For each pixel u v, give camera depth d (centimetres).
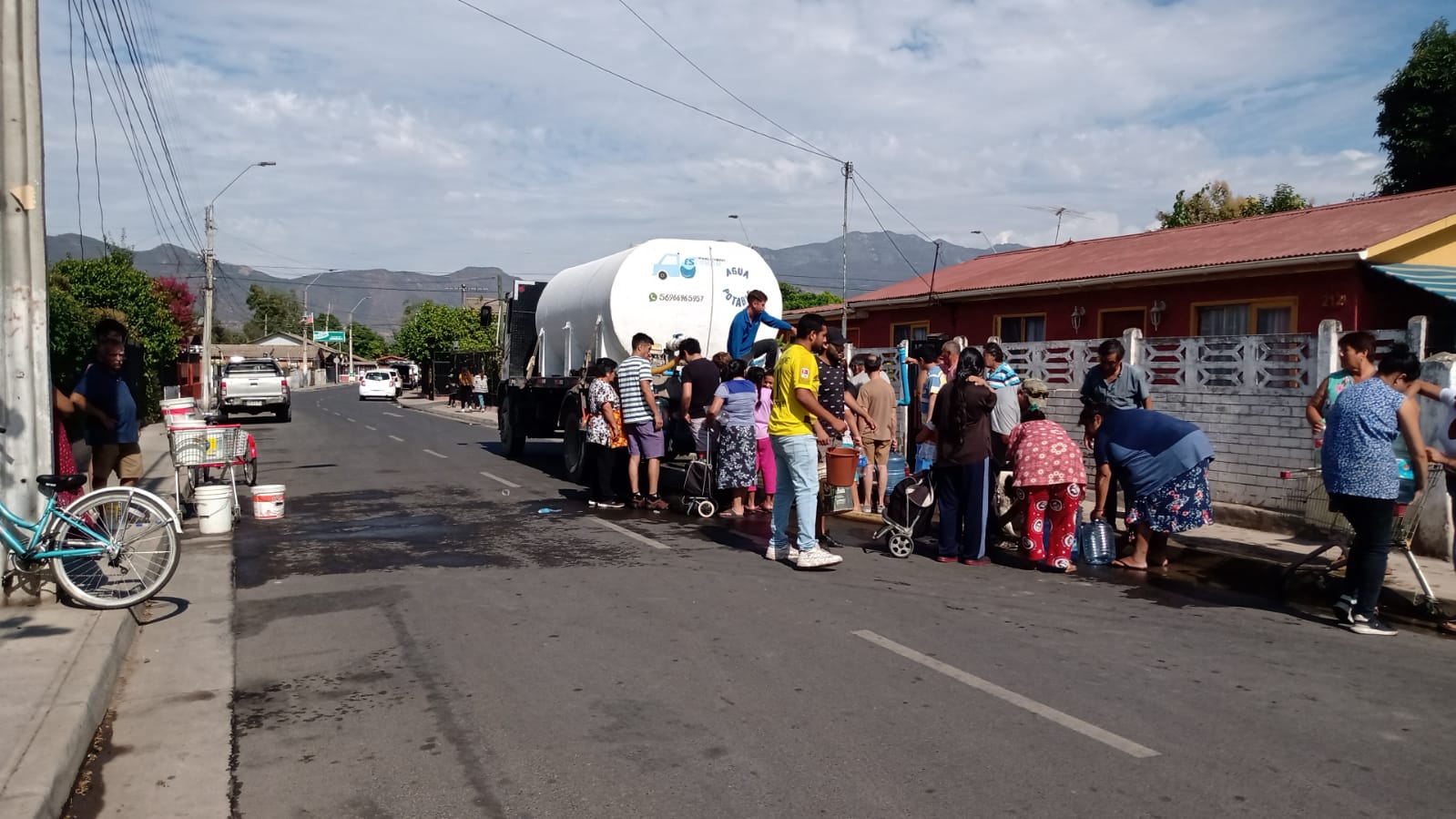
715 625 639
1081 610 689
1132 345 1119
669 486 1341
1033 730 462
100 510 643
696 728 464
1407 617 686
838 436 894
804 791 398
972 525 841
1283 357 965
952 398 838
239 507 1170
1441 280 1197
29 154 644
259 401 3094
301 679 539
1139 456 804
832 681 530
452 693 514
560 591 733
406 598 715
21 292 643
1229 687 526
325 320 13362
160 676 546
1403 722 475
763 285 1366
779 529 849
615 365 1173
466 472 1568
